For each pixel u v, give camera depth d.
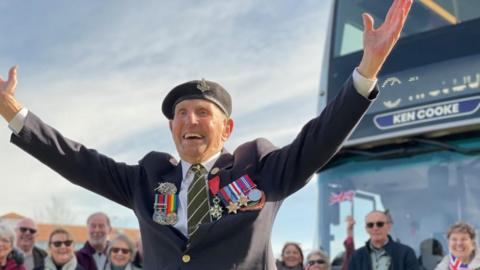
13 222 6.78
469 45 6.16
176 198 2.56
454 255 5.43
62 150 2.62
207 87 2.61
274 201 2.48
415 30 6.56
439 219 6.04
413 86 6.36
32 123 2.59
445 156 6.14
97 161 2.70
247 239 2.40
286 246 6.77
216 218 2.44
